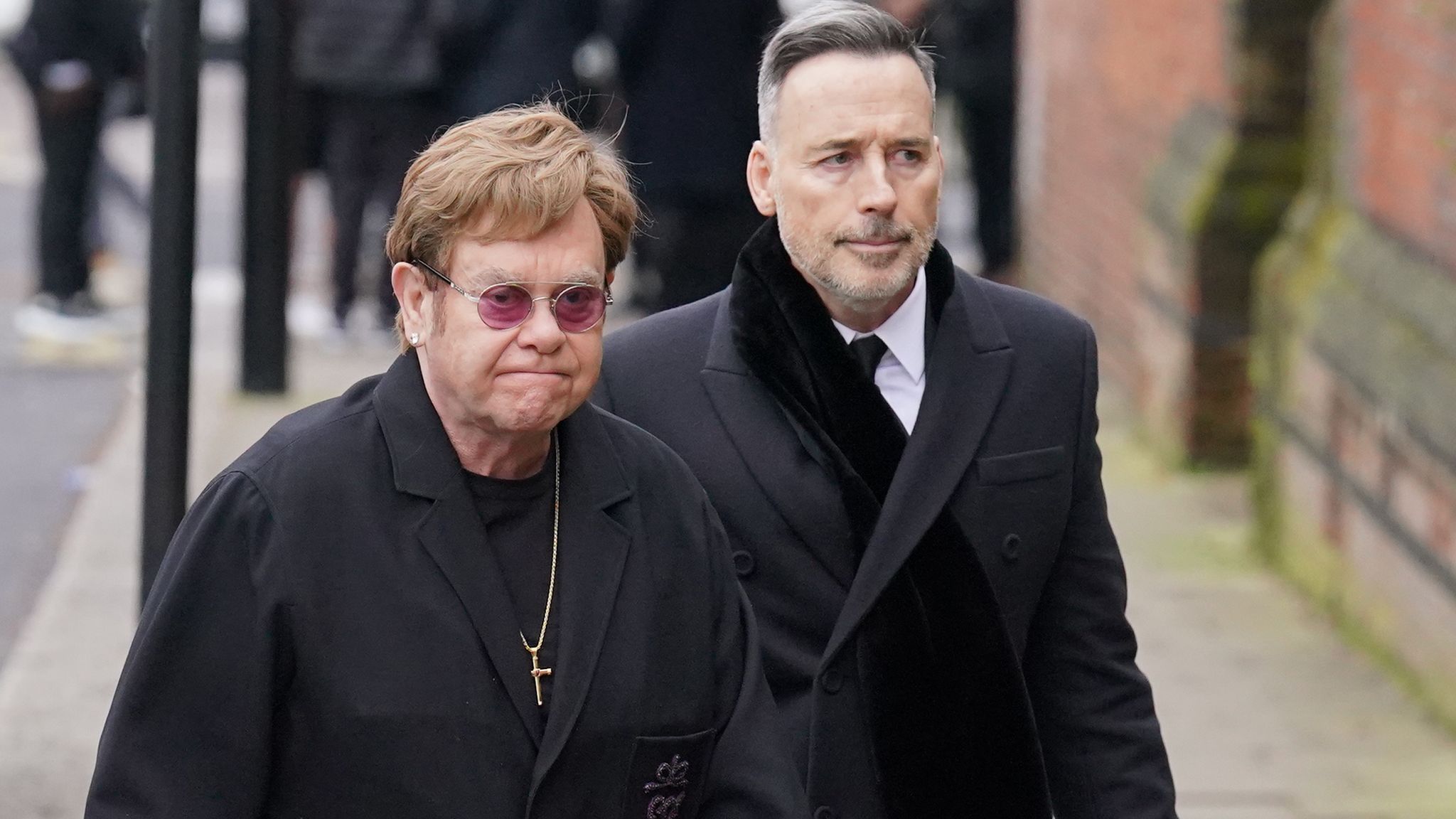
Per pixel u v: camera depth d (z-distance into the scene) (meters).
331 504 8.45
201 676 8.25
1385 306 22.00
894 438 10.66
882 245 10.41
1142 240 31.73
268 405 31.88
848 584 10.64
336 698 8.31
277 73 32.00
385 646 8.37
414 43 36.22
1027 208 42.09
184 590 8.27
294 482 8.45
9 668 21.16
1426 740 19.66
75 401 33.44
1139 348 31.94
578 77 36.56
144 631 8.29
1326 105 24.75
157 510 15.46
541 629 8.69
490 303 8.38
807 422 10.66
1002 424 10.90
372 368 35.56
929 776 10.51
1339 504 22.91
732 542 10.77
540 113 8.71
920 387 11.02
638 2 33.28
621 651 8.75
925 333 11.02
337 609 8.35
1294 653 22.11
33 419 32.09
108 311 39.56
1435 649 20.14
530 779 8.51
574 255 8.48
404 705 8.33
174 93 15.37
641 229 9.81
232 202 53.19
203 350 36.31
